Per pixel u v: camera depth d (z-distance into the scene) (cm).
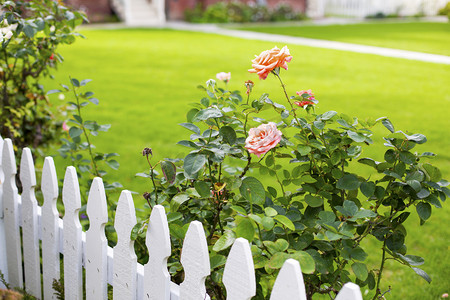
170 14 2719
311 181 218
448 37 1969
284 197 228
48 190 251
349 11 3144
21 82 383
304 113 553
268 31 2188
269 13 2731
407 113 847
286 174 228
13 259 288
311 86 1073
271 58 214
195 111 234
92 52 1498
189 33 2094
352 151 210
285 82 1116
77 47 1593
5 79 378
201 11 2688
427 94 1006
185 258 186
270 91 1020
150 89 1010
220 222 235
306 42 1805
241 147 222
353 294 145
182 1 2723
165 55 1479
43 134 403
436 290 342
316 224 215
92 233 229
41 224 263
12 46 340
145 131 707
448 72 1262
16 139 389
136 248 274
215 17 2595
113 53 1491
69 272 248
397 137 216
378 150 631
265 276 211
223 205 226
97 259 229
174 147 635
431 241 412
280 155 229
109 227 292
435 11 3136
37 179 386
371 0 3125
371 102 930
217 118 227
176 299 197
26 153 260
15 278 291
